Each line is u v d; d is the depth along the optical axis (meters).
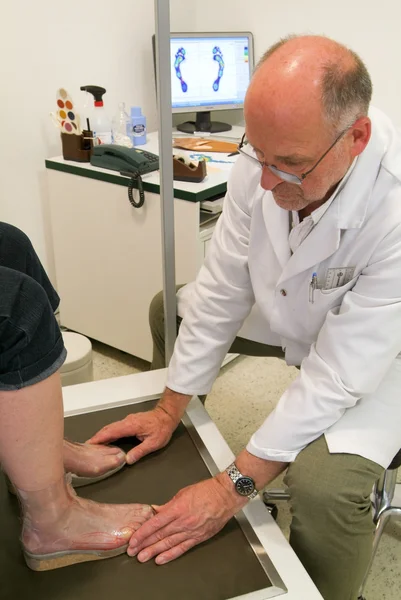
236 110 2.62
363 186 0.99
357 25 2.13
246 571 0.94
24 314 0.77
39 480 0.87
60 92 1.88
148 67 2.42
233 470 1.03
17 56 1.94
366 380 1.00
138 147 2.12
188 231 1.76
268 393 2.02
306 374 1.05
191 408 1.31
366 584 1.35
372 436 1.02
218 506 0.99
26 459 0.85
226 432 1.81
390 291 0.98
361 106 0.89
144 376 1.40
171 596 0.90
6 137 2.00
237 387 2.04
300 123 0.85
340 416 1.03
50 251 2.29
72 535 0.93
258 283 1.19
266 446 1.02
